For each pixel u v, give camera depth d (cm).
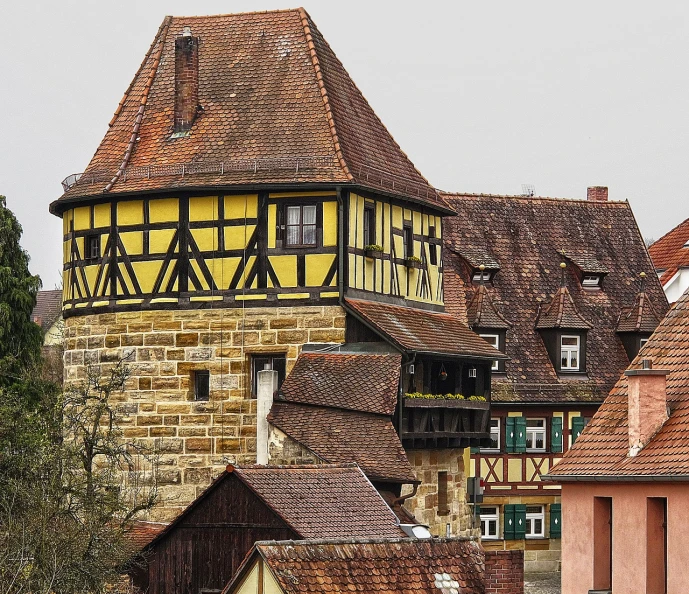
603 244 18438
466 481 14812
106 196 13900
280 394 12862
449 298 16775
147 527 12050
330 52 14588
